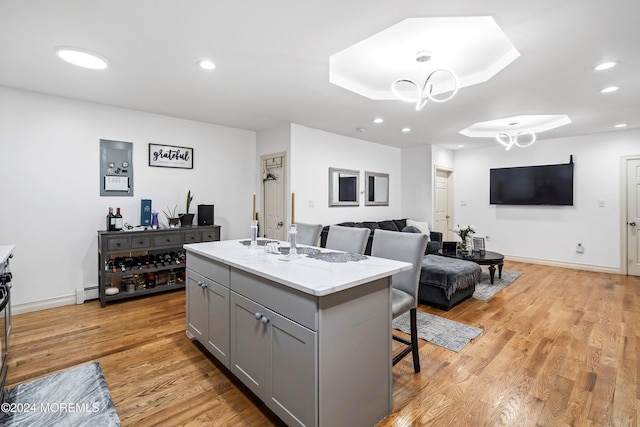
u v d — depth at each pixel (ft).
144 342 8.39
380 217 19.52
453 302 11.27
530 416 5.62
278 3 5.62
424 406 5.90
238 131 15.80
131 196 12.51
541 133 16.60
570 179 17.24
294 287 4.65
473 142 19.02
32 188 10.49
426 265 11.84
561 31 6.52
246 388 6.46
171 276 12.85
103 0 5.54
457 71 9.38
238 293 6.20
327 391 4.61
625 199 15.90
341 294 4.79
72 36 6.79
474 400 6.07
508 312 10.78
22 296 10.37
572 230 17.40
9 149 10.06
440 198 21.16
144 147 12.77
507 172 19.35
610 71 8.52
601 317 10.24
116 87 9.91
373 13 5.92
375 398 5.43
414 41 7.79
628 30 6.46
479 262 13.87
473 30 7.27
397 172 20.88
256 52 7.50
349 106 11.74
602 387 6.44
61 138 10.95
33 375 6.82
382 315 5.56
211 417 5.60
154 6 5.73
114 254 12.16
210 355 7.75
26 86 9.87
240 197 15.94
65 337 8.63
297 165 14.74
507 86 9.67
